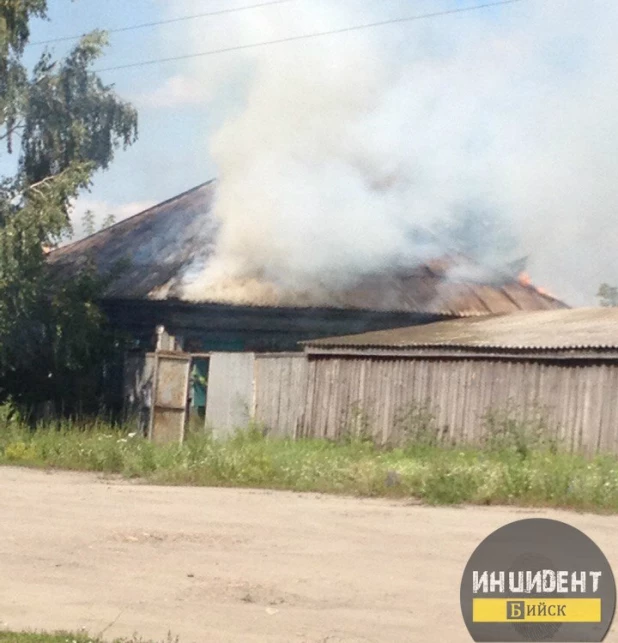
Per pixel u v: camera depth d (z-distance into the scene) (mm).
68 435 19297
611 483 13438
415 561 9367
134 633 6957
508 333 19969
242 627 7250
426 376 19500
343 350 20688
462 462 15250
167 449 17156
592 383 17109
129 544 10031
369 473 14586
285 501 13164
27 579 8578
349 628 7281
